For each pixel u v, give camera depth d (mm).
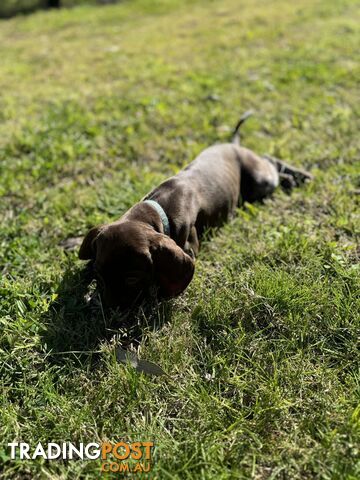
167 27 1938
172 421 396
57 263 571
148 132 935
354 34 1544
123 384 420
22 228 648
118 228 462
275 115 990
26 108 1126
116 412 406
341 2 2016
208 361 441
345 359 438
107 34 1928
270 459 366
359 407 383
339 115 947
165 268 462
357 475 345
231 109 1031
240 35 1673
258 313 485
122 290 455
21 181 774
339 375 430
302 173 740
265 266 538
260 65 1312
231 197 648
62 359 452
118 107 1071
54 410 405
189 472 353
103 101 1114
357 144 838
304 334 457
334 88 1105
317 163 792
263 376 428
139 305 487
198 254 577
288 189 729
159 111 1027
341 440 372
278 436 384
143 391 415
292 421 392
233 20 1923
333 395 407
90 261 544
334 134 878
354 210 639
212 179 621
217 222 627
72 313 498
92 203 689
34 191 747
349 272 514
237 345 451
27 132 963
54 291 526
